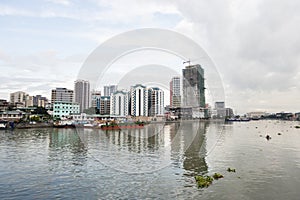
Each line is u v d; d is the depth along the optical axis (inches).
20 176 973.8
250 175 995.9
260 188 842.8
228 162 1231.5
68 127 3804.1
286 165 1176.8
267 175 999.0
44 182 897.5
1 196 764.6
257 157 1374.3
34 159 1301.7
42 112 5251.0
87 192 796.0
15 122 3981.3
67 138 2373.3
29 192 797.2
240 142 2133.4
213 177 959.0
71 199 741.3
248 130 3782.0
